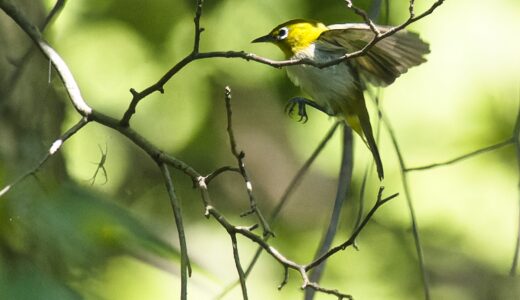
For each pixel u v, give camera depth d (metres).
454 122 11.87
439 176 12.17
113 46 12.15
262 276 11.98
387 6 7.48
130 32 12.20
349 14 11.63
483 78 11.73
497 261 12.70
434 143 11.98
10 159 6.57
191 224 12.48
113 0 12.20
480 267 12.79
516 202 12.34
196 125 12.55
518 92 11.77
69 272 5.40
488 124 11.90
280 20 12.05
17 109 6.95
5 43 7.20
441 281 12.78
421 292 12.72
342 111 7.58
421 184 12.23
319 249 6.95
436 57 11.74
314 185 13.37
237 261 4.97
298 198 13.31
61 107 7.53
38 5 7.91
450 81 11.74
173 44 12.19
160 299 8.59
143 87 12.20
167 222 12.40
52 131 7.30
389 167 12.05
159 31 12.19
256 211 5.05
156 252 6.34
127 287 8.01
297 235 13.11
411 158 12.01
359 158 12.02
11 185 5.20
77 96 5.64
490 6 11.77
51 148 5.38
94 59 12.12
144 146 5.47
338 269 12.71
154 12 12.16
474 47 11.73
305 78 7.60
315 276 6.88
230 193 13.20
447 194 12.27
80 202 5.78
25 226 5.29
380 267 12.78
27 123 6.95
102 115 5.56
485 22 11.75
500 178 12.26
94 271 5.61
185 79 12.30
